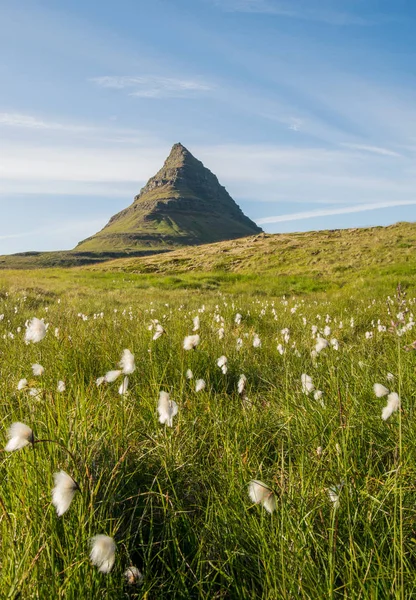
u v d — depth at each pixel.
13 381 4.75
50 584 1.98
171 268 40.12
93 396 4.16
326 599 1.91
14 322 9.60
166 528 2.54
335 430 3.19
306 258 35.31
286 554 2.10
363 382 4.14
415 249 33.38
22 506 2.32
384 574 1.96
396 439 3.08
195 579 2.28
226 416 3.96
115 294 20.38
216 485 2.97
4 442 2.94
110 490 2.65
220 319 9.27
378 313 11.18
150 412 3.91
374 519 2.34
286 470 2.94
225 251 44.41
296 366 5.56
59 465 2.55
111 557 1.64
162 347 5.90
